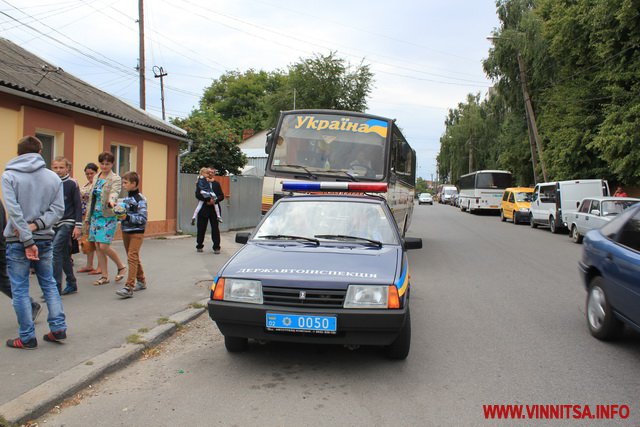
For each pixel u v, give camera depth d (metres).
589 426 3.56
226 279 4.46
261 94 62.47
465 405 3.87
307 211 5.72
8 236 4.59
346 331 4.22
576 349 5.29
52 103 9.91
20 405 3.53
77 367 4.27
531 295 8.05
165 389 4.09
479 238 17.56
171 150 14.84
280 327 4.22
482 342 5.51
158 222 14.26
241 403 3.84
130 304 6.52
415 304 7.37
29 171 4.65
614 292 5.27
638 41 20.14
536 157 31.36
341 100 39.59
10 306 6.12
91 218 7.49
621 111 20.28
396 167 10.14
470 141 52.97
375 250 5.00
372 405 3.83
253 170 31.00
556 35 24.77
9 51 12.45
